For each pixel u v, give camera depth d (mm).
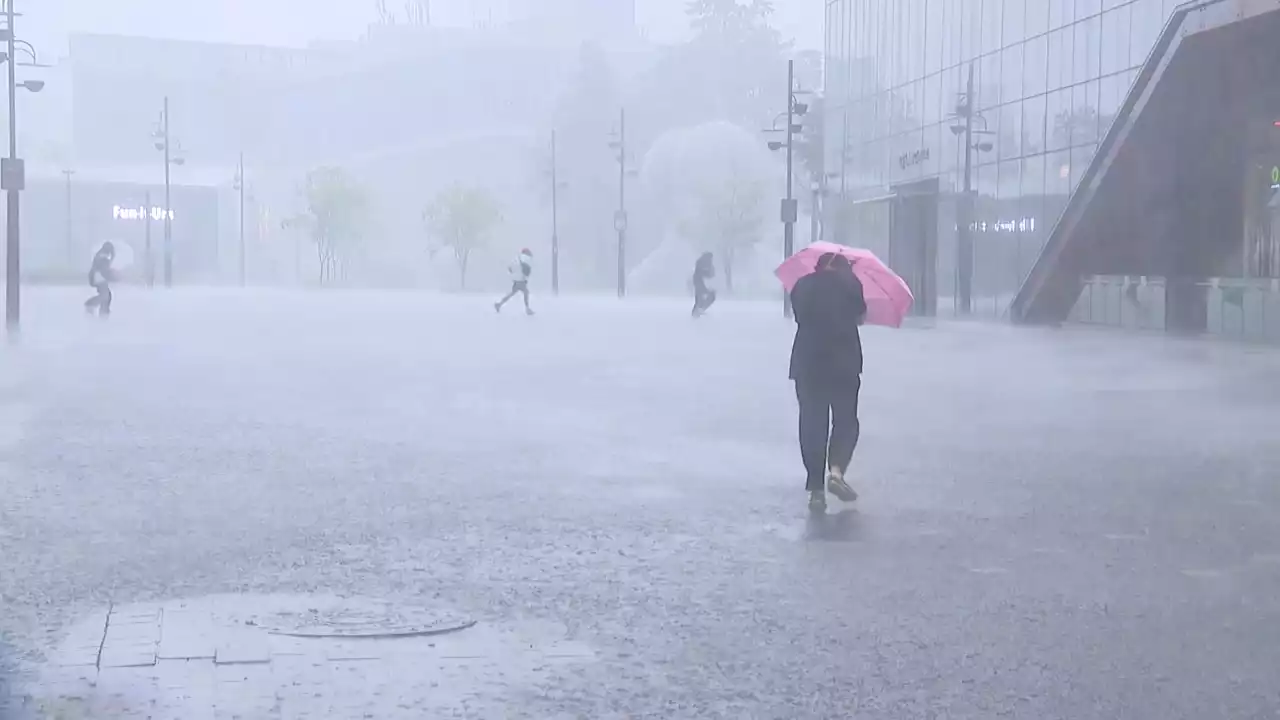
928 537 18594
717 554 17375
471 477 23734
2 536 18188
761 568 16562
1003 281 89625
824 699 11312
